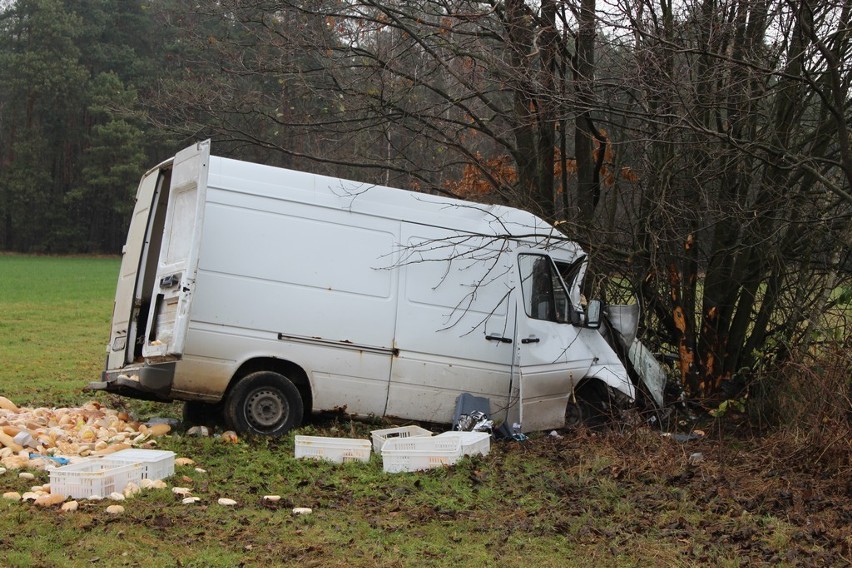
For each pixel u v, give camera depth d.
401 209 10.09
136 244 9.76
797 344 11.16
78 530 5.77
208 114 14.30
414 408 10.02
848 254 11.39
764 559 6.00
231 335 9.12
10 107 72.62
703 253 12.65
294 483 7.48
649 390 11.52
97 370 16.09
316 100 14.61
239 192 9.29
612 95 11.28
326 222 9.64
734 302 12.42
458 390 10.19
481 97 13.15
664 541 6.35
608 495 7.53
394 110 13.46
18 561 5.09
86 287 43.19
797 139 11.60
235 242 9.20
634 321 11.75
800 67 10.73
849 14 10.27
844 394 8.91
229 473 7.68
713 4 10.77
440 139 13.94
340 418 9.92
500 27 12.62
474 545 6.07
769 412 11.23
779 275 11.80
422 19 12.84
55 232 74.19
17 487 6.73
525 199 13.01
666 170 11.72
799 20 9.41
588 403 10.99
